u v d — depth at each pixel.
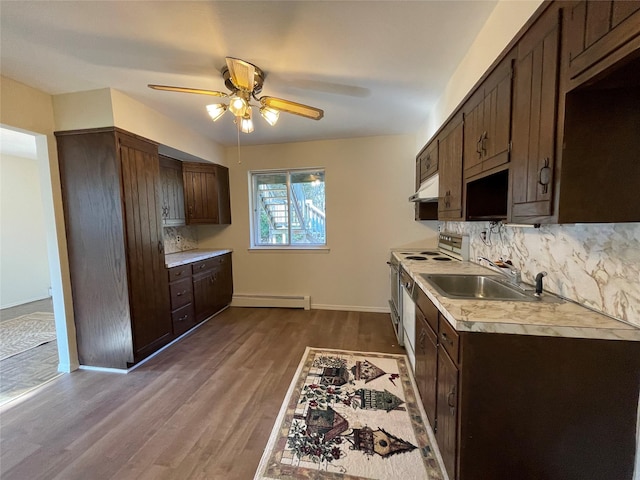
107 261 2.43
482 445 1.17
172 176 3.60
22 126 2.17
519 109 1.21
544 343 1.10
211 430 1.76
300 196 4.28
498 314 1.20
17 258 4.51
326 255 4.12
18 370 2.52
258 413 1.91
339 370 2.45
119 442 1.67
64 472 1.47
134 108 2.50
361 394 2.11
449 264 2.51
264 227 4.42
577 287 1.30
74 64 1.91
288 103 1.95
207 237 4.46
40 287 4.81
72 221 2.45
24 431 1.77
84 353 2.56
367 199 3.93
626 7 0.71
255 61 1.91
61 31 1.57
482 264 2.40
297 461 1.53
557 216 0.97
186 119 3.02
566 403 1.10
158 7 1.39
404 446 1.62
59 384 2.29
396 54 1.85
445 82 2.25
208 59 1.87
